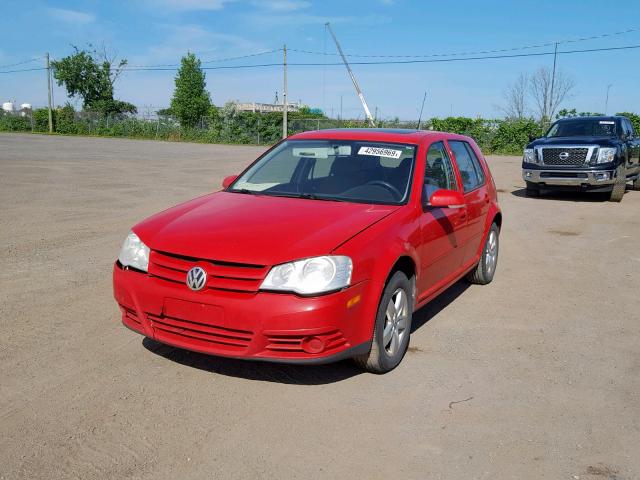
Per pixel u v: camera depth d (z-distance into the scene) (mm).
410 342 5207
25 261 7359
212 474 3203
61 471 3174
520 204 14547
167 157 26672
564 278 7523
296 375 4422
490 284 7199
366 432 3684
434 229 5125
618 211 13477
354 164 5352
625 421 3932
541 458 3471
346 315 3963
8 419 3682
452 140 6355
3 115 64562
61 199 12430
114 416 3756
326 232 4176
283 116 51344
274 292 3854
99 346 4828
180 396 4047
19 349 4719
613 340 5406
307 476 3221
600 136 15500
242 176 5637
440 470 3320
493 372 4633
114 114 60938
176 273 4086
